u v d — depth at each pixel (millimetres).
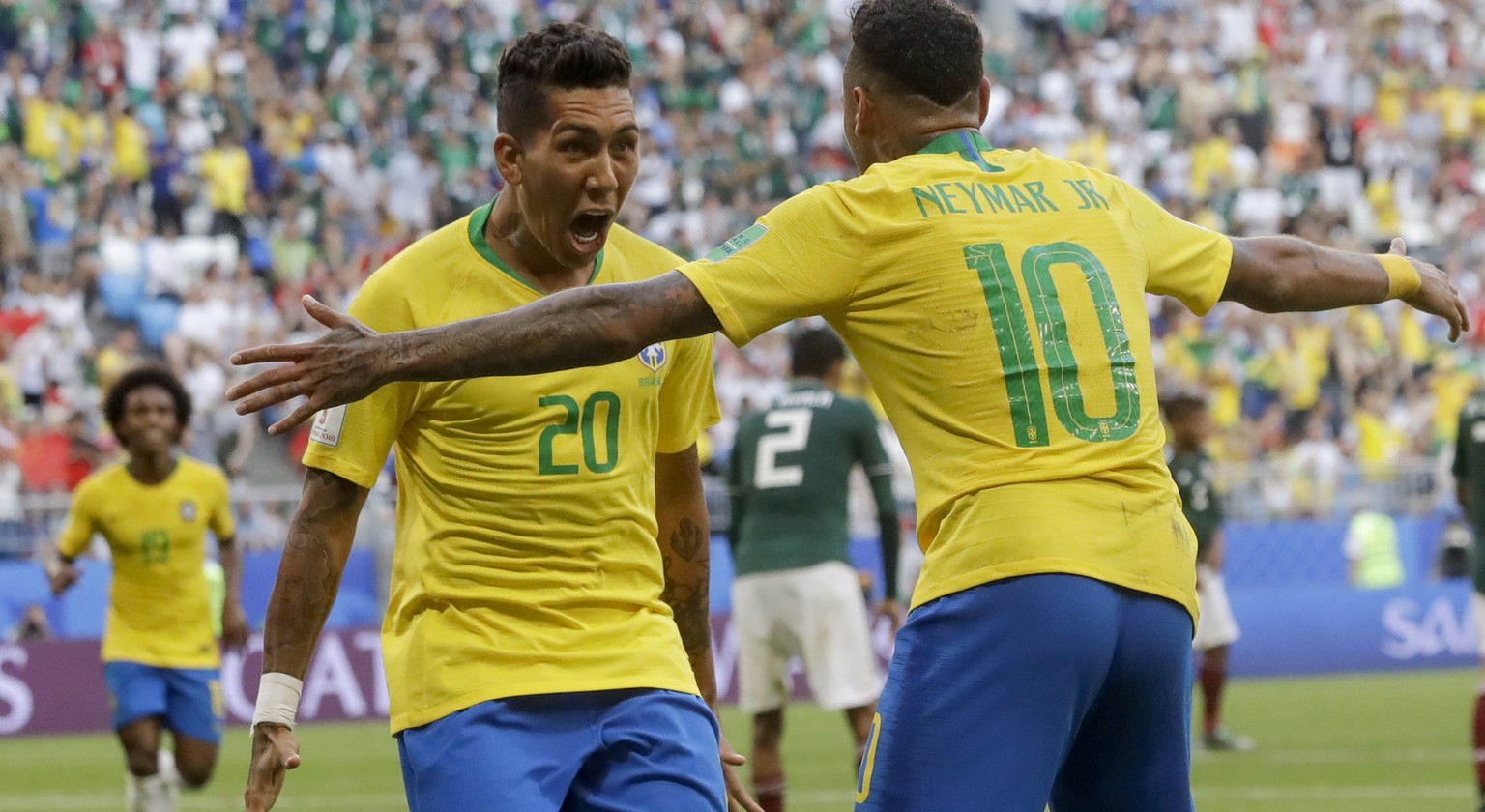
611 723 13086
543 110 12953
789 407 29750
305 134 79438
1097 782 12586
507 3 90375
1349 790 34000
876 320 12133
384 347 11516
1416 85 100062
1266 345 78625
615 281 14078
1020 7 104688
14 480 57344
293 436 62688
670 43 91938
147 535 28484
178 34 81562
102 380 63938
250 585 52250
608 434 13406
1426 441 76125
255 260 74188
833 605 29094
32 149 75188
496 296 13547
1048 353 11945
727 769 14594
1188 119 95375
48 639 50125
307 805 34188
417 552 13398
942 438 12055
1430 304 13641
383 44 84875
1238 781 35562
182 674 28750
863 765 12273
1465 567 64625
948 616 11922
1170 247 12805
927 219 12070
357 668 52344
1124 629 11953
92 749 46250
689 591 14891
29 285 66875
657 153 84688
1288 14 102625
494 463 13156
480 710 12945
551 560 13203
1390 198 93938
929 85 12617
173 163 75625
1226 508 62938
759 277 11891
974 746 11758
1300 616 61844
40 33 79812
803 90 91562
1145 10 104438
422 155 79938
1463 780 35188
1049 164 12672
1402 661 62906
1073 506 11828
